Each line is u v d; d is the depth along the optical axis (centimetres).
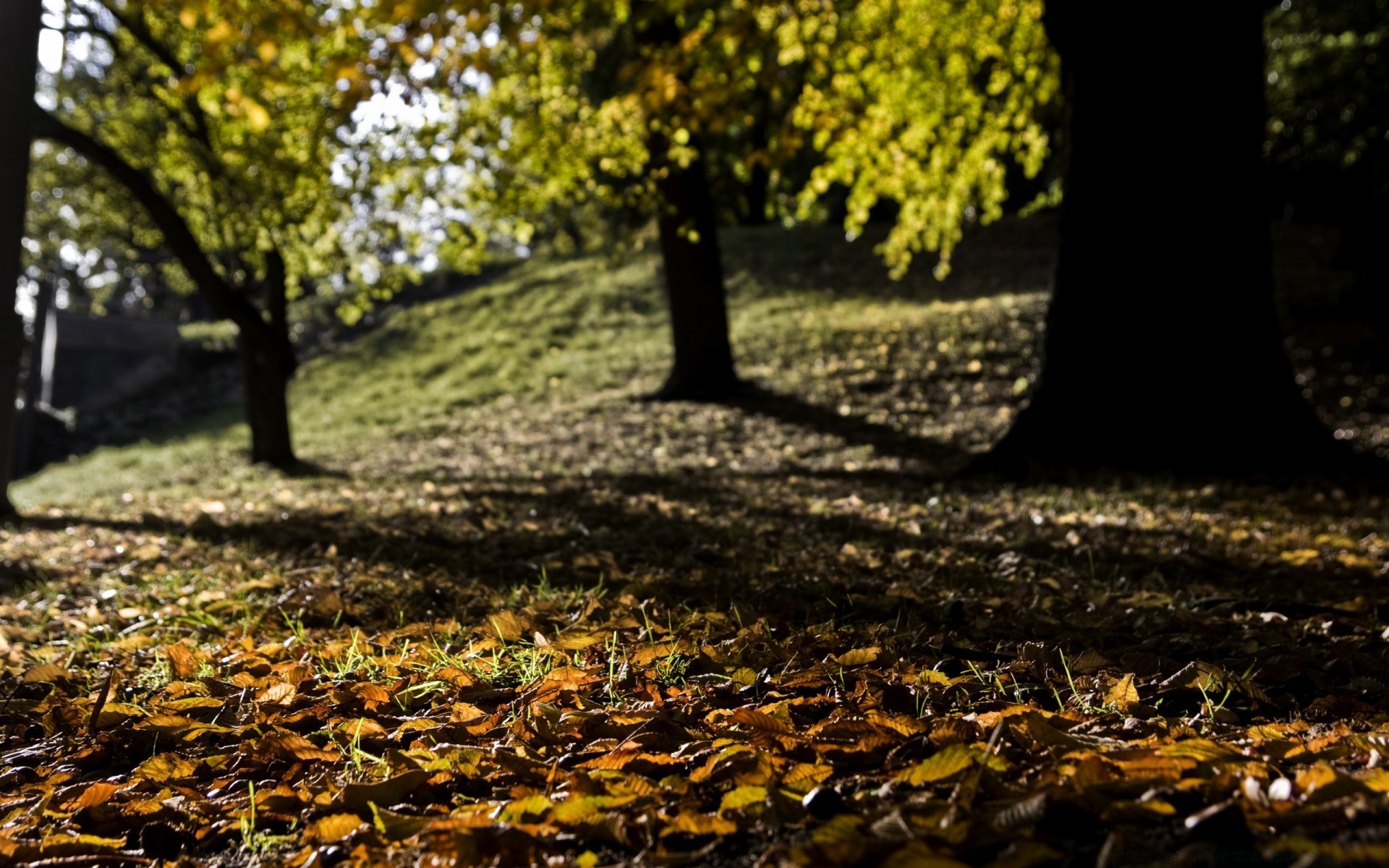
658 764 229
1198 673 286
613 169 1264
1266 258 895
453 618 411
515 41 875
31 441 2397
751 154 1113
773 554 541
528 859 183
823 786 208
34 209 1634
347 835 208
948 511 706
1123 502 738
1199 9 868
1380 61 1748
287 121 1234
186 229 1343
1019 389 1468
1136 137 880
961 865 150
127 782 261
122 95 1505
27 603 543
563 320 2461
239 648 399
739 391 1622
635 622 377
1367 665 313
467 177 1262
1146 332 882
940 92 1459
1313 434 885
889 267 2558
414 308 2945
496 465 1383
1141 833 174
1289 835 166
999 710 259
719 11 1411
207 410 2719
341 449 1730
